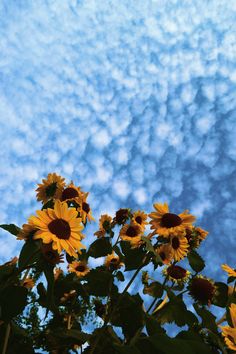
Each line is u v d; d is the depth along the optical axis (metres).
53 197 2.70
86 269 3.31
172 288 2.66
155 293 2.62
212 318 2.19
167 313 2.35
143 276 3.01
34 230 1.87
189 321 2.30
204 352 1.81
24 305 1.77
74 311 2.90
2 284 1.87
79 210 2.66
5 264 2.31
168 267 2.57
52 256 1.83
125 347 1.81
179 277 2.62
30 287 2.76
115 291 2.45
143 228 3.52
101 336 2.13
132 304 2.32
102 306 3.08
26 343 2.23
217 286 2.45
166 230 2.55
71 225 1.93
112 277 2.48
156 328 2.12
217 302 2.41
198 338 1.96
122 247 2.69
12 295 1.78
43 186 2.78
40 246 1.81
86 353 2.20
